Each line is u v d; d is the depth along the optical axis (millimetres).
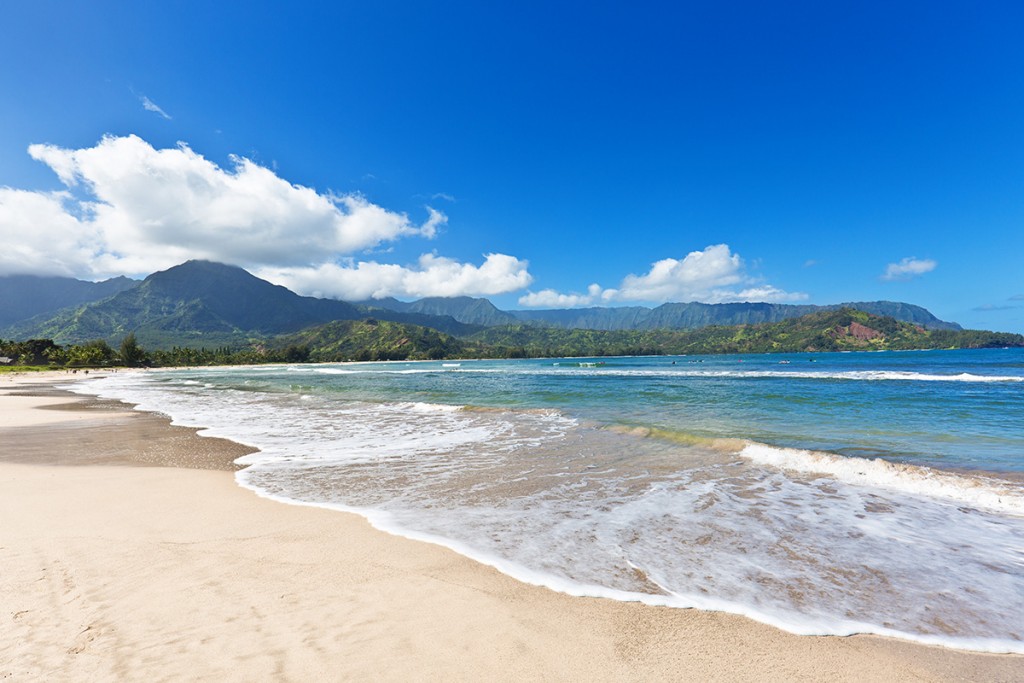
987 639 3857
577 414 18812
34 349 130375
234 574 4922
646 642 3775
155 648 3572
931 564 5277
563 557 5434
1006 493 7496
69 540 5883
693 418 17203
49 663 3381
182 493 8164
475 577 4895
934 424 15023
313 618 4051
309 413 20656
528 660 3512
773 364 87625
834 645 3779
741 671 3432
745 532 6250
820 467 9719
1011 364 64688
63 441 13883
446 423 16922
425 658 3506
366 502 7629
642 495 7961
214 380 60344
